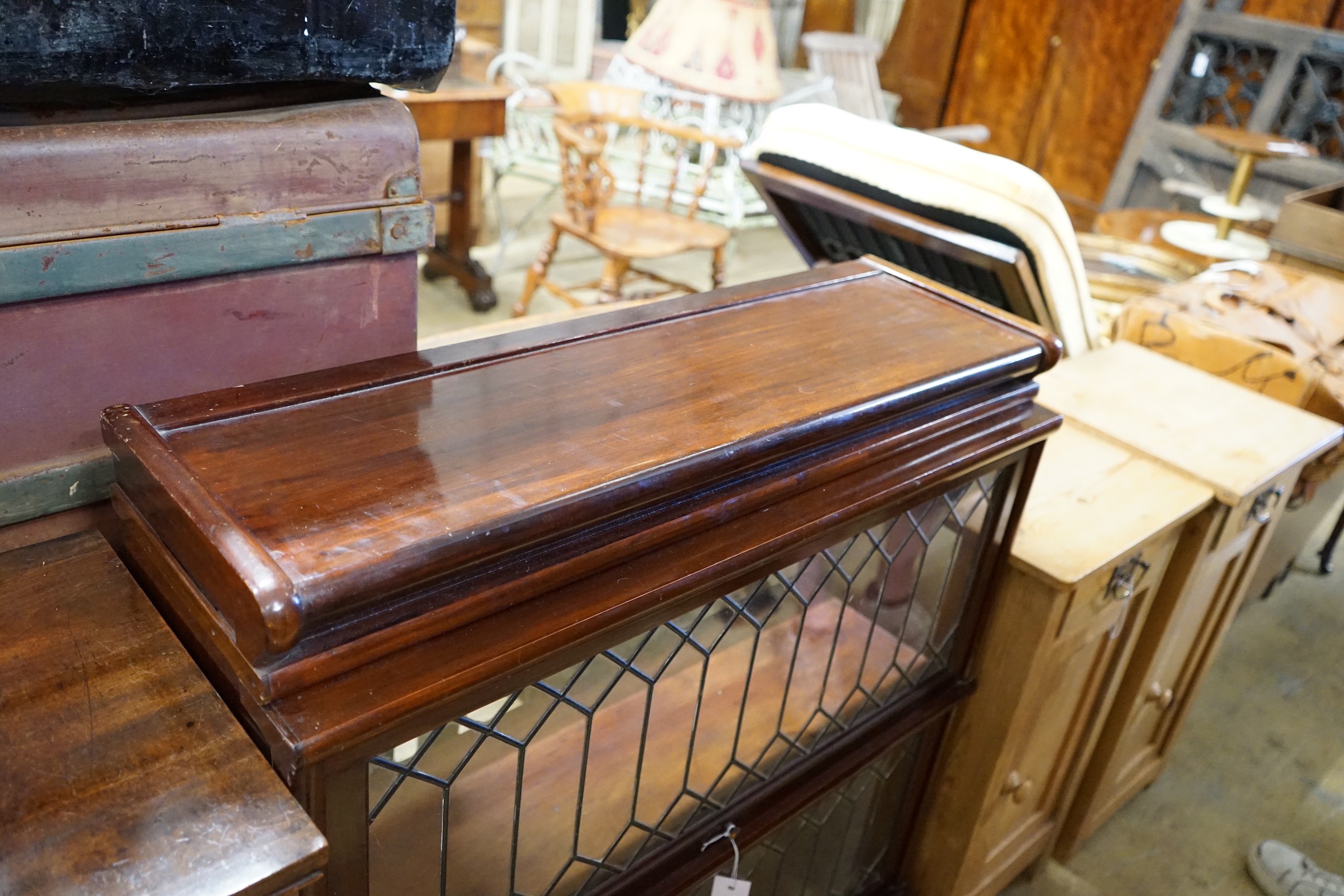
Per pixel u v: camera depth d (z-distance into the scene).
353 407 0.79
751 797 1.11
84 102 0.72
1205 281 2.31
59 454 0.79
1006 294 1.72
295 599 0.57
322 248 0.84
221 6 0.71
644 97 4.27
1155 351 2.12
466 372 0.87
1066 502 1.42
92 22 0.66
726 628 0.94
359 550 0.62
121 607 0.74
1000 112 5.29
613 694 0.87
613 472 0.74
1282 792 2.04
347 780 0.65
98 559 0.78
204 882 0.55
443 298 3.71
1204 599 1.71
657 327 1.02
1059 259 1.63
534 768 0.86
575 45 5.36
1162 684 1.77
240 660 0.62
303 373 0.82
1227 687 2.32
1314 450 1.63
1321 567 2.81
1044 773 1.59
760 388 0.91
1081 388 1.75
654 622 0.81
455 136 3.21
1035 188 1.53
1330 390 1.94
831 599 1.04
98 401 0.79
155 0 0.68
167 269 0.76
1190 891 1.79
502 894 0.88
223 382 0.85
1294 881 1.76
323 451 0.72
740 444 0.81
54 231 0.71
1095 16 4.73
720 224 3.73
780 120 1.82
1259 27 4.04
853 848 1.45
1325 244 2.66
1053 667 1.38
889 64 5.76
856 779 1.32
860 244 1.89
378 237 0.87
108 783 0.60
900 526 1.06
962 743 1.45
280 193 0.81
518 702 0.78
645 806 0.98
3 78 0.64
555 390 0.86
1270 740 2.17
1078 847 1.84
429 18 0.82
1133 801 1.98
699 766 1.01
